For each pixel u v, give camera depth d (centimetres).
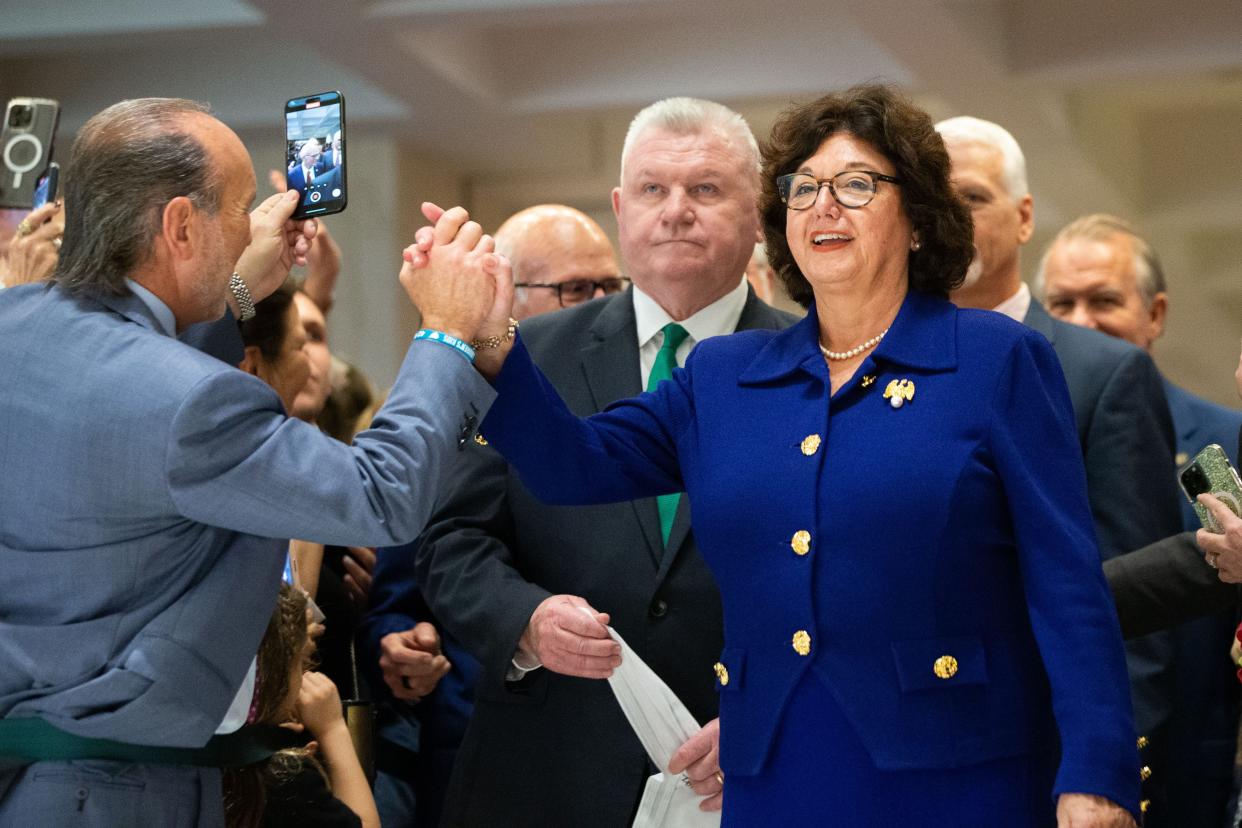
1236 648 434
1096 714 296
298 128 374
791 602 314
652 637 413
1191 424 641
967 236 341
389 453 320
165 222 320
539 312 585
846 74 1305
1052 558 306
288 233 378
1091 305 708
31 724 311
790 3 1084
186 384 305
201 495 306
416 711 538
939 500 307
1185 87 1803
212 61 1384
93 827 307
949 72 1262
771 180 351
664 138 457
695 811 389
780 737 315
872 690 307
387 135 1440
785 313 470
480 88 1318
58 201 402
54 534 310
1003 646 312
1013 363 317
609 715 416
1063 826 293
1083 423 472
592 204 1700
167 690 307
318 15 1111
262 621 327
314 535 314
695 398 349
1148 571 425
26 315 322
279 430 315
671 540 416
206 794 330
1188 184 1934
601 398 445
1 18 1149
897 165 334
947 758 302
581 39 1352
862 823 304
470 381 334
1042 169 1636
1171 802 516
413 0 1098
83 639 308
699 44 1338
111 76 1388
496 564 424
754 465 326
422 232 340
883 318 335
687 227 447
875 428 318
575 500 353
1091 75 1263
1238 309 2108
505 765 425
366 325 1435
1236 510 397
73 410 309
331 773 437
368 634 542
